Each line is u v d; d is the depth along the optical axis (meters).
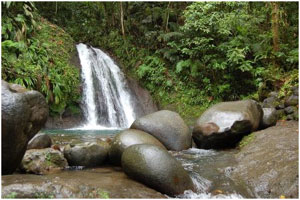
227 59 9.77
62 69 9.38
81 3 13.52
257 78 9.27
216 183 3.54
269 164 3.79
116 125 9.79
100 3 13.29
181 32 10.73
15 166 3.26
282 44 9.37
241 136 5.43
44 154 3.83
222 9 10.21
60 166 3.88
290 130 5.22
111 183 3.10
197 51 10.06
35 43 9.38
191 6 9.86
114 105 10.26
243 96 9.72
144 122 5.23
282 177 3.40
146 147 3.44
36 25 10.12
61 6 13.27
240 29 10.05
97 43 12.65
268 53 9.44
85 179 3.17
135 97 10.70
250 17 9.86
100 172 3.71
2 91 2.94
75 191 2.73
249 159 4.18
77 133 7.18
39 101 3.23
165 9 11.91
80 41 12.62
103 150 4.20
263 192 3.30
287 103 7.09
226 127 5.20
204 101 10.21
